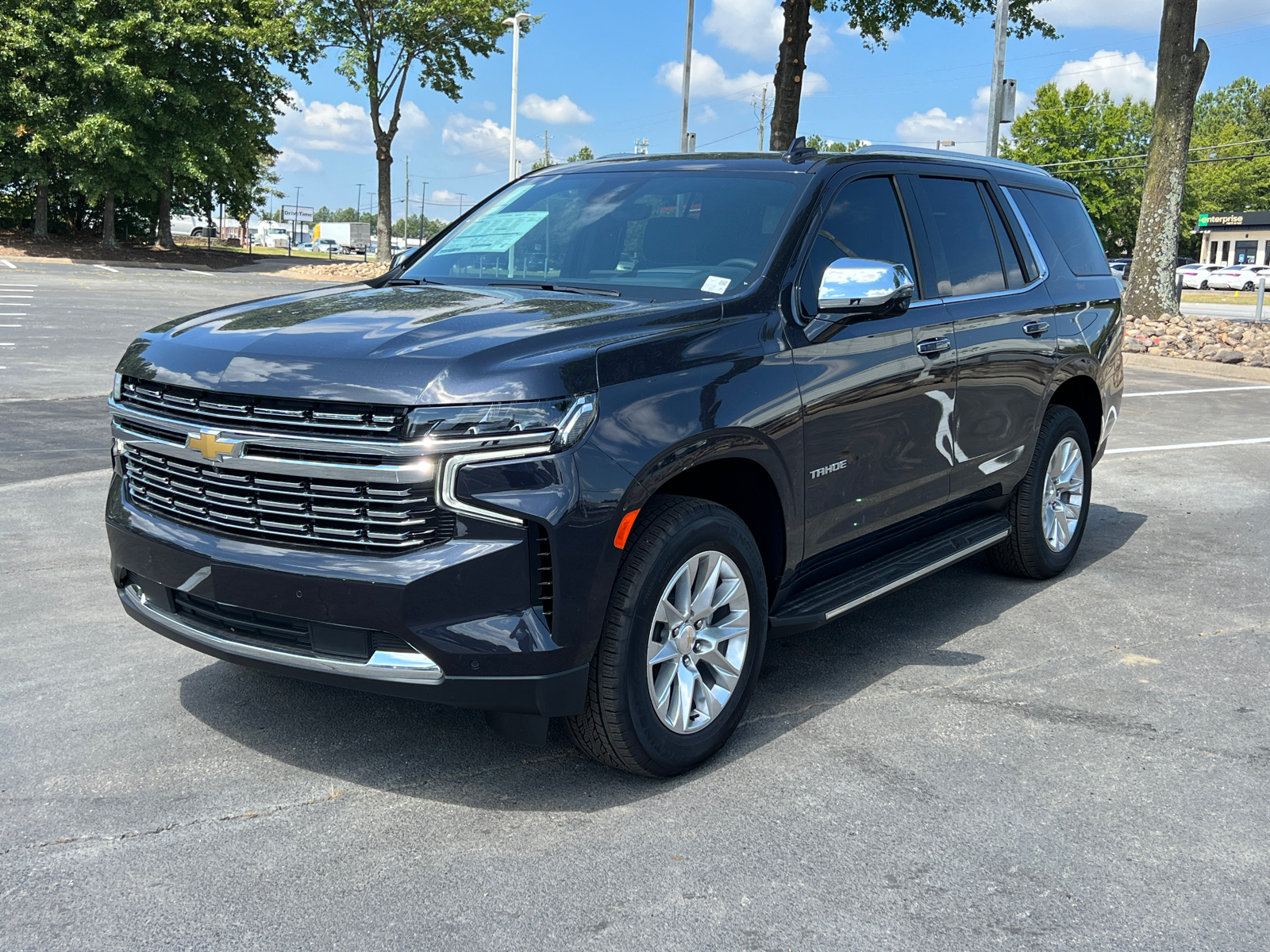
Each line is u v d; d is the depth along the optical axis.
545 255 4.15
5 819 2.98
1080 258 5.80
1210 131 108.62
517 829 2.99
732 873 2.77
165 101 41.03
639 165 4.53
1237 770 3.41
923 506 4.43
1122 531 6.61
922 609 5.08
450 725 3.69
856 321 3.84
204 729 3.60
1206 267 59.34
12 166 39.84
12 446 8.14
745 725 3.72
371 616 2.85
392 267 4.57
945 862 2.83
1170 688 4.11
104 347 14.44
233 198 51.78
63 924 2.50
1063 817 3.09
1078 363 5.46
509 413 2.80
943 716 3.82
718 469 3.53
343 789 3.20
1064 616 4.99
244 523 3.03
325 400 2.84
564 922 2.54
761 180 4.11
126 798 3.12
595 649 3.00
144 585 3.35
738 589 3.43
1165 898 2.68
